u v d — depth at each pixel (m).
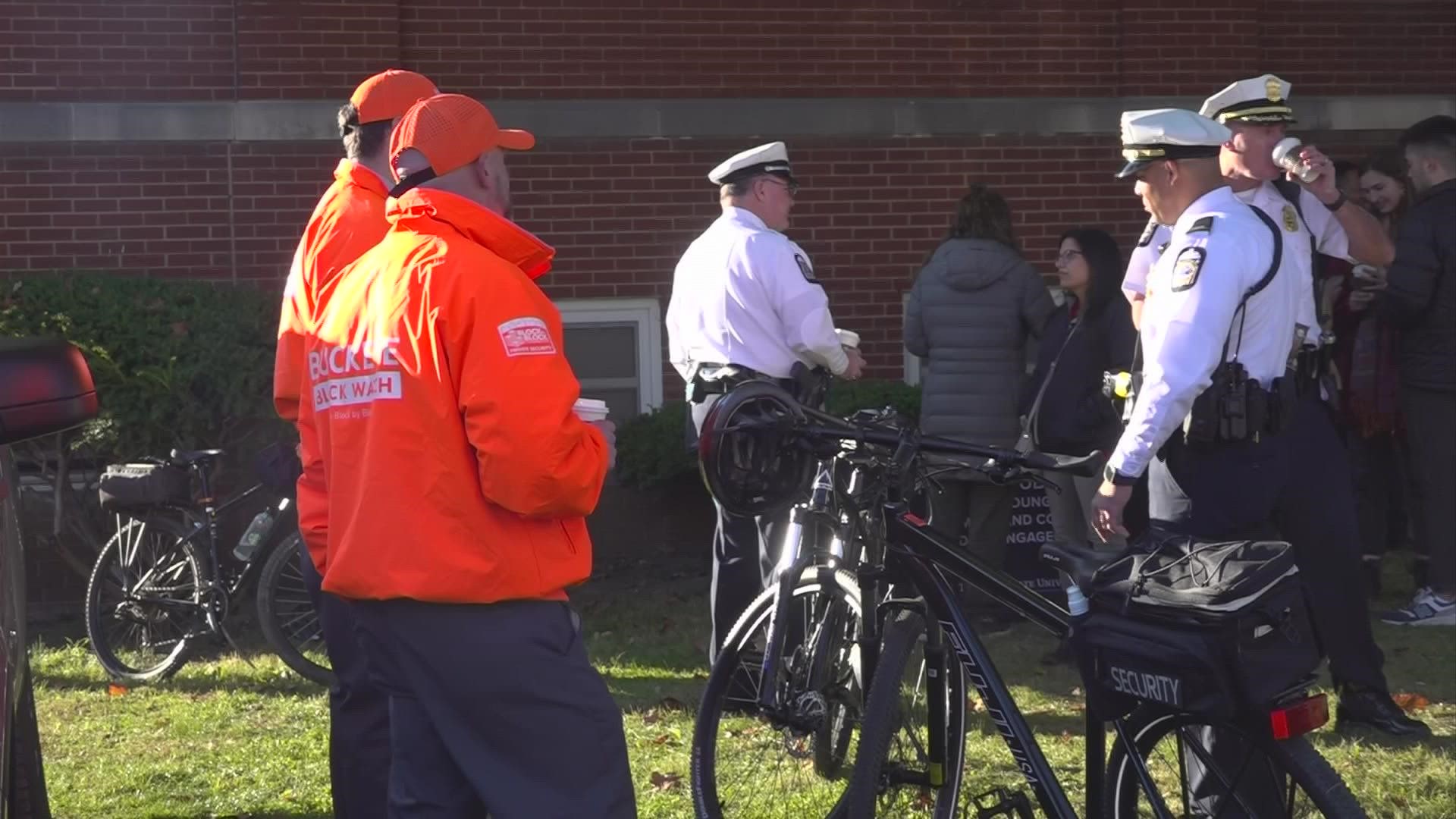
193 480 6.94
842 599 4.51
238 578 6.84
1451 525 7.15
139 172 8.53
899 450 4.07
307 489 3.71
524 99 8.96
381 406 3.11
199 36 8.55
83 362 3.25
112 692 6.55
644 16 9.05
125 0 8.46
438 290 3.06
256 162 8.63
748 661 4.69
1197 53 9.45
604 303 9.13
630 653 7.05
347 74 8.66
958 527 7.10
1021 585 3.94
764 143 9.18
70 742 5.83
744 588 6.08
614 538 9.09
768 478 4.07
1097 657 3.56
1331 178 5.79
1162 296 4.35
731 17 9.13
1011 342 7.13
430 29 8.85
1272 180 5.40
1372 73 9.81
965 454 4.07
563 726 3.16
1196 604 3.36
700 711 4.70
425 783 3.26
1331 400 5.27
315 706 6.32
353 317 3.21
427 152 3.19
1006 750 5.47
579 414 3.15
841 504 4.31
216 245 8.63
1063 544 3.82
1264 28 9.70
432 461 3.07
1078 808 4.94
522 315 3.05
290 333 4.07
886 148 9.31
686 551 9.16
